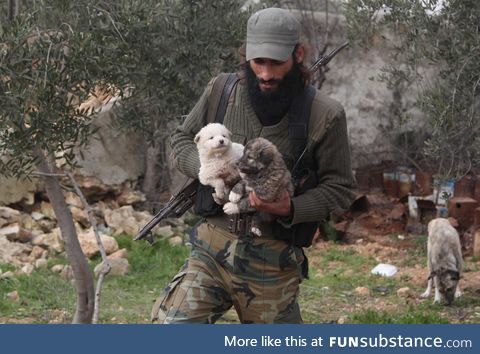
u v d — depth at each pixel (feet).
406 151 43.01
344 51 43.45
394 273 34.09
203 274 13.80
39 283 30.35
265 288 13.70
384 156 43.73
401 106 43.14
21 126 17.72
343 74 43.65
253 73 13.41
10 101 17.49
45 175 20.18
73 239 22.38
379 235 40.06
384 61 42.98
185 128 14.65
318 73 40.83
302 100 13.51
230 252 13.62
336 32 42.93
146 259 34.24
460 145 24.94
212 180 13.39
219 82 14.24
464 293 31.01
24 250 34.37
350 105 43.70
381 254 37.32
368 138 43.73
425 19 25.39
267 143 12.74
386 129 43.55
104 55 18.60
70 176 19.93
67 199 38.27
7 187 36.91
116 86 20.11
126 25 19.97
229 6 24.79
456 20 24.11
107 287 30.89
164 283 32.01
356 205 41.42
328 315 28.09
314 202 13.41
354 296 30.78
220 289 13.85
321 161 13.66
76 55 18.10
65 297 29.09
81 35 18.31
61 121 18.40
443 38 24.73
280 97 13.34
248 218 13.37
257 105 13.50
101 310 27.78
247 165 12.66
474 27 23.88
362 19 28.02
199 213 13.96
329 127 13.46
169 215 14.99
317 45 42.57
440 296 29.12
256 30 13.11
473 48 23.38
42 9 19.01
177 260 34.65
